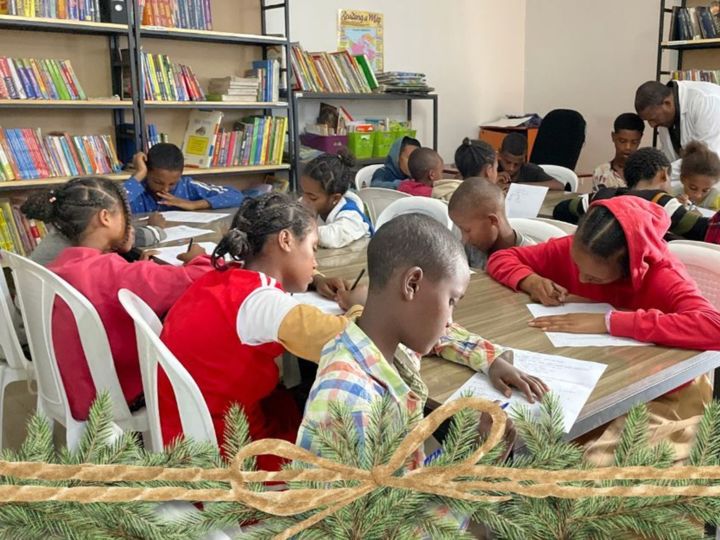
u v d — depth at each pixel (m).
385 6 5.20
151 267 1.67
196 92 4.13
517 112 6.21
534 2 6.04
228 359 1.29
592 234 1.50
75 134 3.99
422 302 0.89
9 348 1.95
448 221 2.53
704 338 1.30
